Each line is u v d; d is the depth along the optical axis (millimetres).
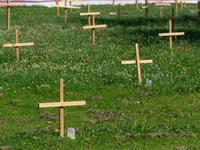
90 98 12875
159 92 13672
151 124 9844
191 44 20922
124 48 20266
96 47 20453
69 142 8305
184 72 16062
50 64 17359
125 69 16406
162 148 7828
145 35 22906
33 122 10062
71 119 10398
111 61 18062
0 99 12562
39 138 8477
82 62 17922
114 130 9133
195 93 13727
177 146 7984
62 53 19266
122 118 10508
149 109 11523
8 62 17703
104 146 8055
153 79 15117
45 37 22953
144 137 8648
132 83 14648
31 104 11992
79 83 14547
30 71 15938
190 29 24422
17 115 10852
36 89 13695
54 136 8672
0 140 8430
